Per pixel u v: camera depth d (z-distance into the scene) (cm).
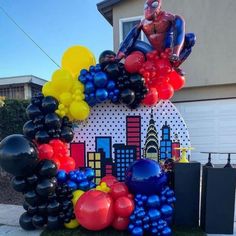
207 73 892
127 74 470
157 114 528
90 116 533
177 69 508
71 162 470
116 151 529
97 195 380
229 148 897
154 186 385
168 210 384
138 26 505
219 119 899
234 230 408
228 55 874
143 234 388
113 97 473
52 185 398
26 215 432
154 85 497
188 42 496
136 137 529
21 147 378
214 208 393
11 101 827
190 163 405
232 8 866
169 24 480
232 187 390
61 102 463
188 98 917
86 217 369
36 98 456
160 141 527
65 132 462
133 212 381
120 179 527
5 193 666
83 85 471
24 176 402
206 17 886
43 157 421
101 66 473
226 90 891
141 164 400
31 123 447
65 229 418
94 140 532
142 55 478
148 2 488
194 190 405
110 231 407
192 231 398
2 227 446
